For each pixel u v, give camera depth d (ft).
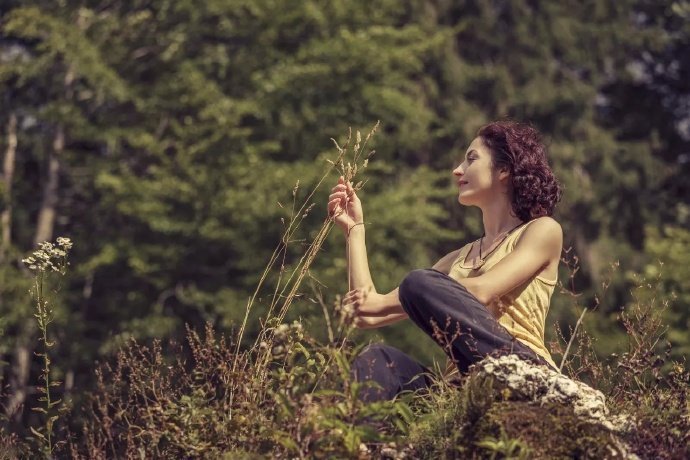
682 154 85.66
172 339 12.66
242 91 60.80
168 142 57.77
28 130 60.75
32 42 65.00
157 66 62.34
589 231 72.43
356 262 12.64
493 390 9.93
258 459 9.81
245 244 54.34
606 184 74.59
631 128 85.25
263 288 53.21
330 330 10.11
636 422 10.20
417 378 11.34
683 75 86.58
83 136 57.06
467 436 9.69
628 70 83.15
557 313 63.77
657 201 79.71
